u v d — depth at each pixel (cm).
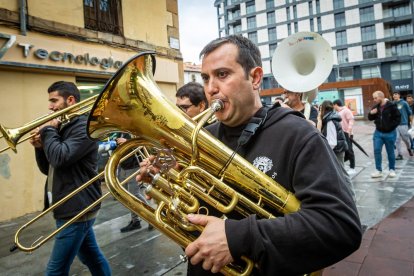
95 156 225
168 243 377
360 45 4791
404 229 365
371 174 661
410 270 281
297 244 98
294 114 126
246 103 127
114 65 688
